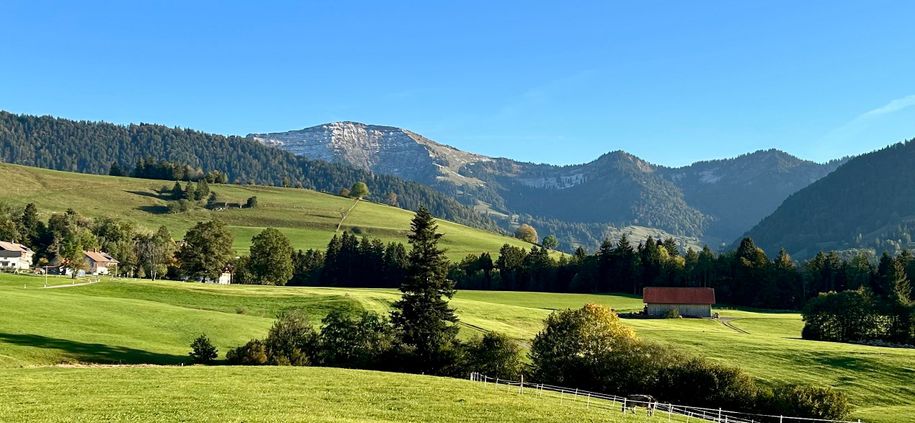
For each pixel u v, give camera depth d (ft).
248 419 112.16
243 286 413.39
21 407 117.91
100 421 107.65
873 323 349.00
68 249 509.35
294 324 235.20
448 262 261.65
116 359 205.46
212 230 494.18
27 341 210.38
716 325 415.03
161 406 122.83
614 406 171.32
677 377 201.16
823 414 175.11
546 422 126.62
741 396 189.16
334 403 134.82
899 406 206.08
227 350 237.86
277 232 526.16
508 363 226.99
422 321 250.78
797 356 270.46
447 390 159.84
